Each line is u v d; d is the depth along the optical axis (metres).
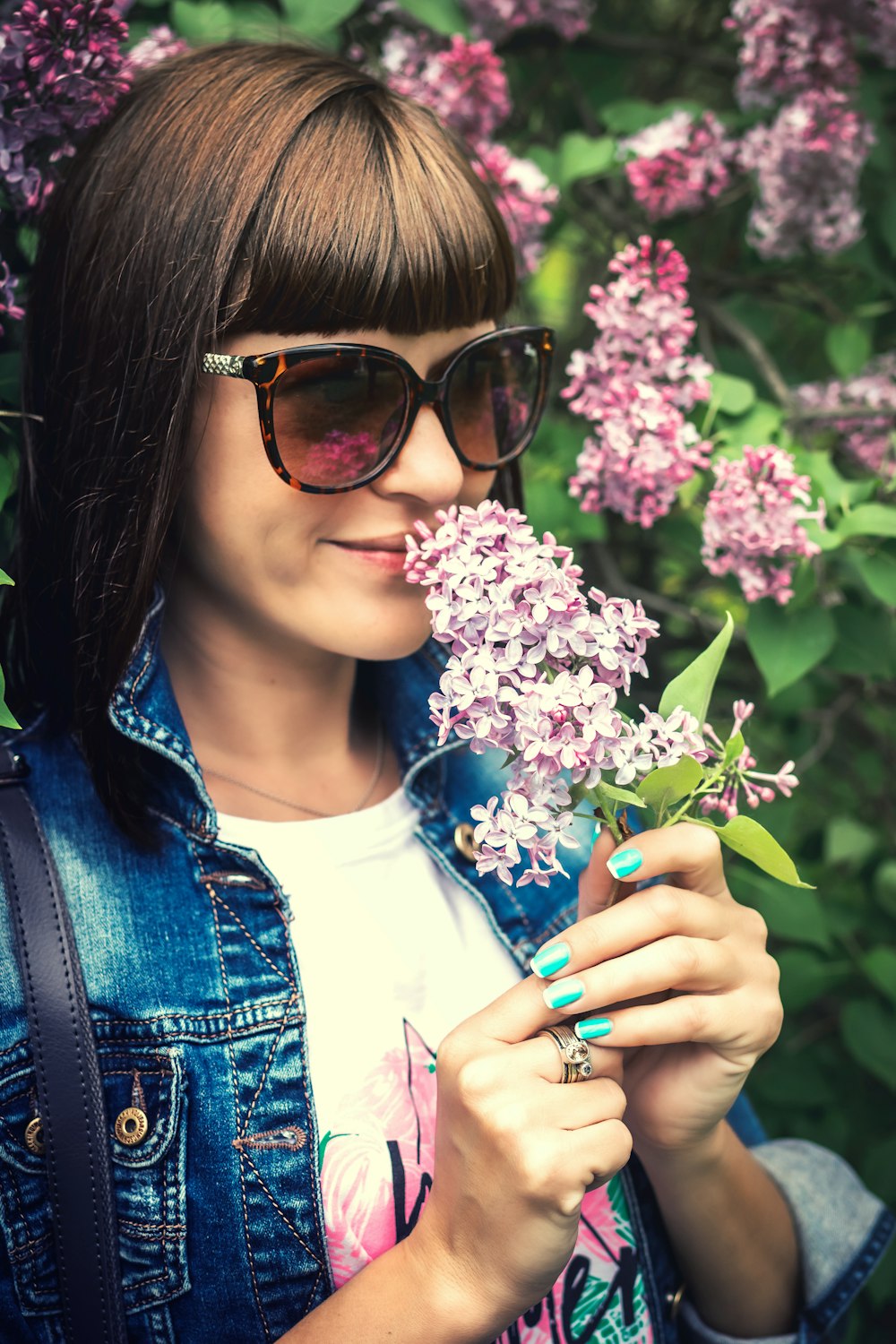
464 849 0.71
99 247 0.65
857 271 1.12
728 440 0.92
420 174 0.63
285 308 0.62
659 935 0.60
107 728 0.65
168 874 0.65
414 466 0.64
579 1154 0.57
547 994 0.58
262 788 0.69
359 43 1.05
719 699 1.26
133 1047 0.63
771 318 1.13
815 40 0.97
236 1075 0.64
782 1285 0.73
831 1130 1.17
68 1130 0.60
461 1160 0.58
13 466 0.74
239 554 0.65
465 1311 0.58
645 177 1.01
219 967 0.65
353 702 0.75
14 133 0.70
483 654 0.54
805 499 0.83
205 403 0.63
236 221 0.61
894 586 0.87
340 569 0.65
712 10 1.24
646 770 0.56
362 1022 0.66
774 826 1.14
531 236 0.98
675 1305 0.71
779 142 0.98
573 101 1.18
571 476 0.96
